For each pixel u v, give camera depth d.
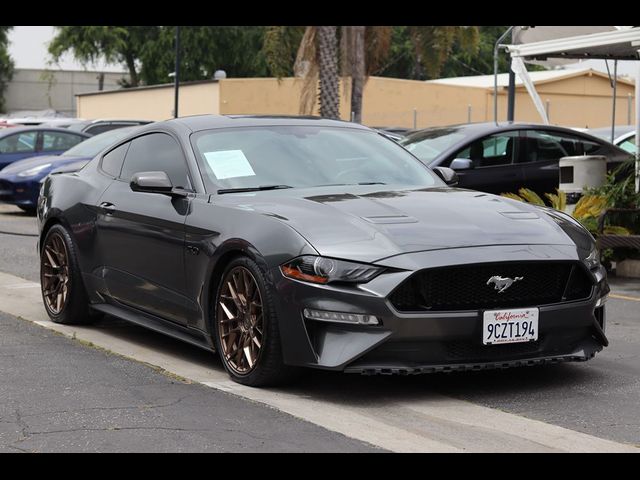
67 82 74.31
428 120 41.50
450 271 5.39
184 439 4.80
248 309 5.80
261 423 5.09
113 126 25.08
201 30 62.38
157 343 7.25
